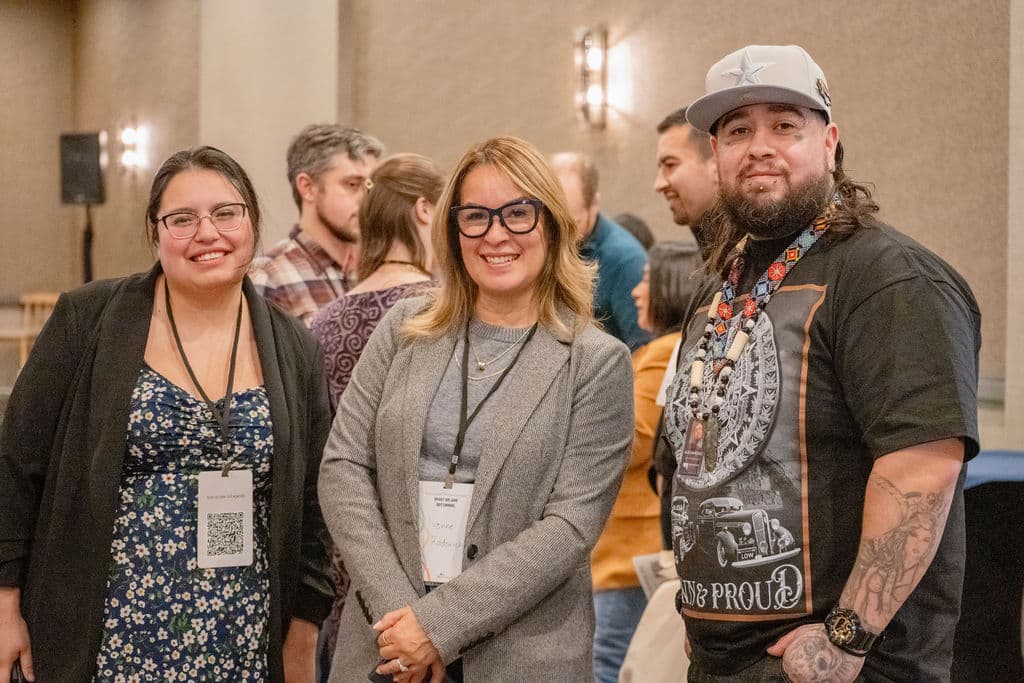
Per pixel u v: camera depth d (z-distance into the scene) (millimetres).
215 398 2107
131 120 9992
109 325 2098
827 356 1657
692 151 3037
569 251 2041
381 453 1977
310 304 3451
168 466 2059
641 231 4617
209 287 2100
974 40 3703
